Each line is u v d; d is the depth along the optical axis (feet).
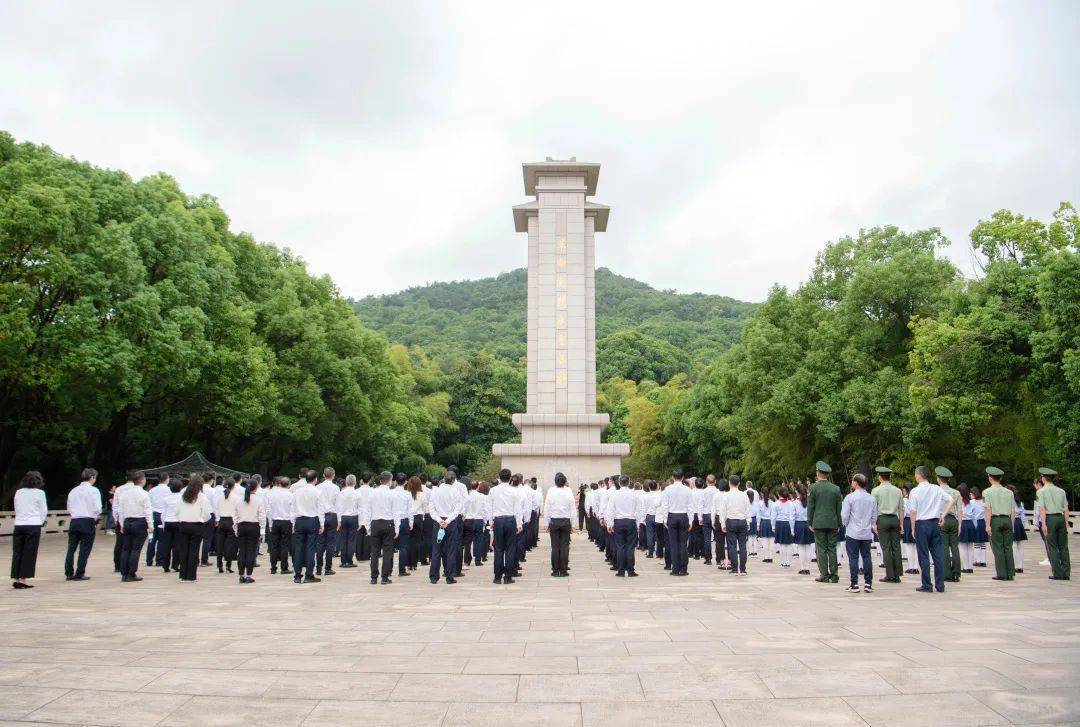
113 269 83.20
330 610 34.19
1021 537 54.60
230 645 25.96
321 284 141.69
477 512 52.29
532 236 124.47
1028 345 81.76
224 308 104.32
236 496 47.93
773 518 62.13
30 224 75.77
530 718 18.10
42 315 83.97
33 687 20.71
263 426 114.73
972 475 105.29
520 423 118.21
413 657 24.12
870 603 35.81
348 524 55.83
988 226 90.53
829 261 119.75
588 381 120.37
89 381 84.79
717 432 165.68
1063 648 24.58
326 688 20.61
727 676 21.48
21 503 42.75
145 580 47.42
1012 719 17.62
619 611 33.53
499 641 26.61
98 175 92.79
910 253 107.04
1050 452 82.07
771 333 115.75
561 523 50.14
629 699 19.44
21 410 92.27
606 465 116.88
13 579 42.55
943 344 82.84
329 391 130.41
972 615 31.63
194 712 18.69
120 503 47.16
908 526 52.70
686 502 50.67
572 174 124.16
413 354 297.53
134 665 23.09
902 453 99.50
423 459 189.88
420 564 58.85
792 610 33.50
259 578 48.91
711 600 37.24
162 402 111.34
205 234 111.04
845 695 19.54
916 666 22.25
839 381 104.47
